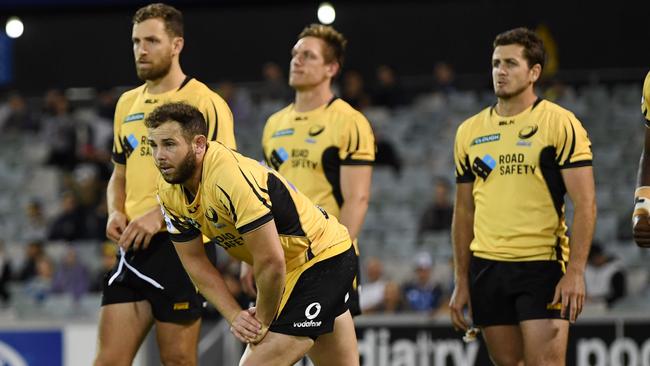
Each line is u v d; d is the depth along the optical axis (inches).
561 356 688.4
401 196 1841.8
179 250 623.2
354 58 2583.7
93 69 2687.0
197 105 701.3
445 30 2546.8
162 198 597.9
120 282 700.0
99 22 2682.1
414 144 2047.2
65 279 1571.1
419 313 1251.2
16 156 2224.4
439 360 1033.5
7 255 1803.6
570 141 685.3
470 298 727.1
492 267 708.0
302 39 793.6
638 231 609.0
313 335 620.1
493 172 708.0
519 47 700.0
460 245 737.6
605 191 1781.5
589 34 2469.2
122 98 730.2
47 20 2684.5
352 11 2586.1
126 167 719.7
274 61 2640.3
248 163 577.6
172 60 708.0
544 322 688.4
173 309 700.0
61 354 1154.7
